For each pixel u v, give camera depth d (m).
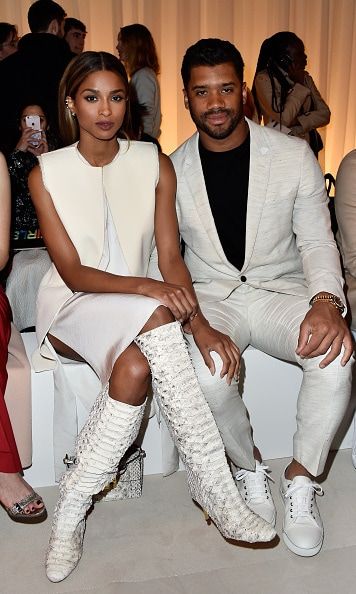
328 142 6.59
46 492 2.40
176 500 2.37
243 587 1.98
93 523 2.25
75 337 2.18
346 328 2.15
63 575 2.00
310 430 2.16
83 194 2.21
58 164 2.20
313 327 2.14
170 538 2.19
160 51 5.91
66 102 2.20
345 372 2.12
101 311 2.08
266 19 6.09
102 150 2.20
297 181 2.34
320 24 6.21
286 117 4.56
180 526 2.24
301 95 4.55
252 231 2.34
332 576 2.02
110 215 2.25
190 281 2.29
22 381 2.29
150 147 2.29
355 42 6.37
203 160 2.36
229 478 2.01
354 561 2.08
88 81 2.10
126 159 2.25
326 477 2.48
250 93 4.73
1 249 2.26
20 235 3.08
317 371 2.14
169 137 6.13
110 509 2.33
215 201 2.36
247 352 2.46
